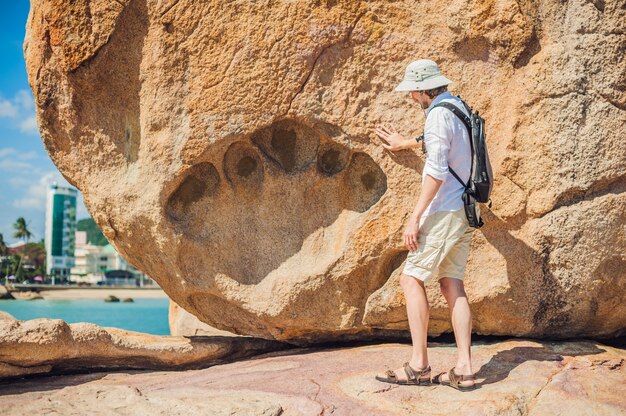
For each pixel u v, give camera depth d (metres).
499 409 3.12
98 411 3.19
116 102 4.44
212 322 4.84
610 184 4.01
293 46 4.16
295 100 4.21
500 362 3.82
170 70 4.28
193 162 4.30
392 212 4.23
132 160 4.47
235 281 4.53
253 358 4.65
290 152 4.48
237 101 4.23
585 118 3.99
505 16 4.05
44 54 4.40
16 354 3.93
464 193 3.36
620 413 3.16
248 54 4.19
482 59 4.15
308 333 4.66
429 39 4.15
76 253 94.31
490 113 4.14
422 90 3.44
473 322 4.31
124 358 4.46
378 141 4.22
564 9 4.04
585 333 4.38
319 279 4.39
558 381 3.48
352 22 4.14
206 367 4.70
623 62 3.98
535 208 4.04
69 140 4.52
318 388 3.49
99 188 4.48
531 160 4.05
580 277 4.04
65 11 4.29
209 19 4.20
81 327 4.26
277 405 3.23
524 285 4.13
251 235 4.52
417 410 3.17
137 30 4.32
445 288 3.50
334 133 4.27
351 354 4.24
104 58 4.33
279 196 4.49
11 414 3.17
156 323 20.69
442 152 3.25
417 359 3.46
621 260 4.04
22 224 76.06
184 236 4.45
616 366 3.77
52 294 58.62
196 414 3.12
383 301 4.34
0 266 75.56
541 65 4.04
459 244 3.46
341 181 4.42
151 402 3.32
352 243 4.32
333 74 4.21
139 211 4.38
